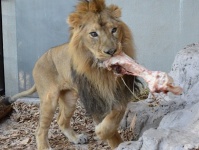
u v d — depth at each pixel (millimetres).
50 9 8891
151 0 8336
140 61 8555
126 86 5461
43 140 6328
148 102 6848
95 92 5406
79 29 5156
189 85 6277
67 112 6609
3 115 8102
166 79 4695
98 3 5109
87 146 6578
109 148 6414
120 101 5461
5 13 9055
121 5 8422
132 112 6703
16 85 9250
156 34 8438
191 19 8273
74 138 6707
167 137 4492
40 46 9055
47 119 6312
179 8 8273
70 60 5633
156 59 8508
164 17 8359
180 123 5324
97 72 5238
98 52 4945
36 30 9023
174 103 6332
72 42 5250
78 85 5543
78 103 8070
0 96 9211
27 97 8875
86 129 7281
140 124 6484
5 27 9102
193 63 6273
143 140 4605
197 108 5289
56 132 7203
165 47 8445
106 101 5402
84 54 5191
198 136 4496
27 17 9000
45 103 6301
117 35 5035
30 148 6645
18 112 8328
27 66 9156
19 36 9078
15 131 7477
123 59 4926
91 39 5000
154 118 6371
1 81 9344
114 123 5527
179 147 4277
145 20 8422
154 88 4746
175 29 8359
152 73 4820
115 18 5129
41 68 6367
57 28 8938
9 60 9203
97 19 4992
